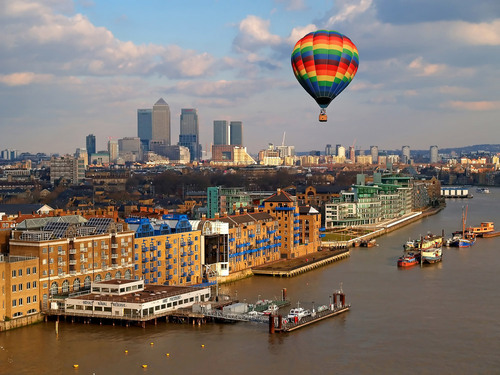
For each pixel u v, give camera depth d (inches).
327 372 6948.8
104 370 6934.1
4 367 6978.4
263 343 7829.7
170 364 7121.1
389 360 7308.1
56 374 6815.9
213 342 7834.6
